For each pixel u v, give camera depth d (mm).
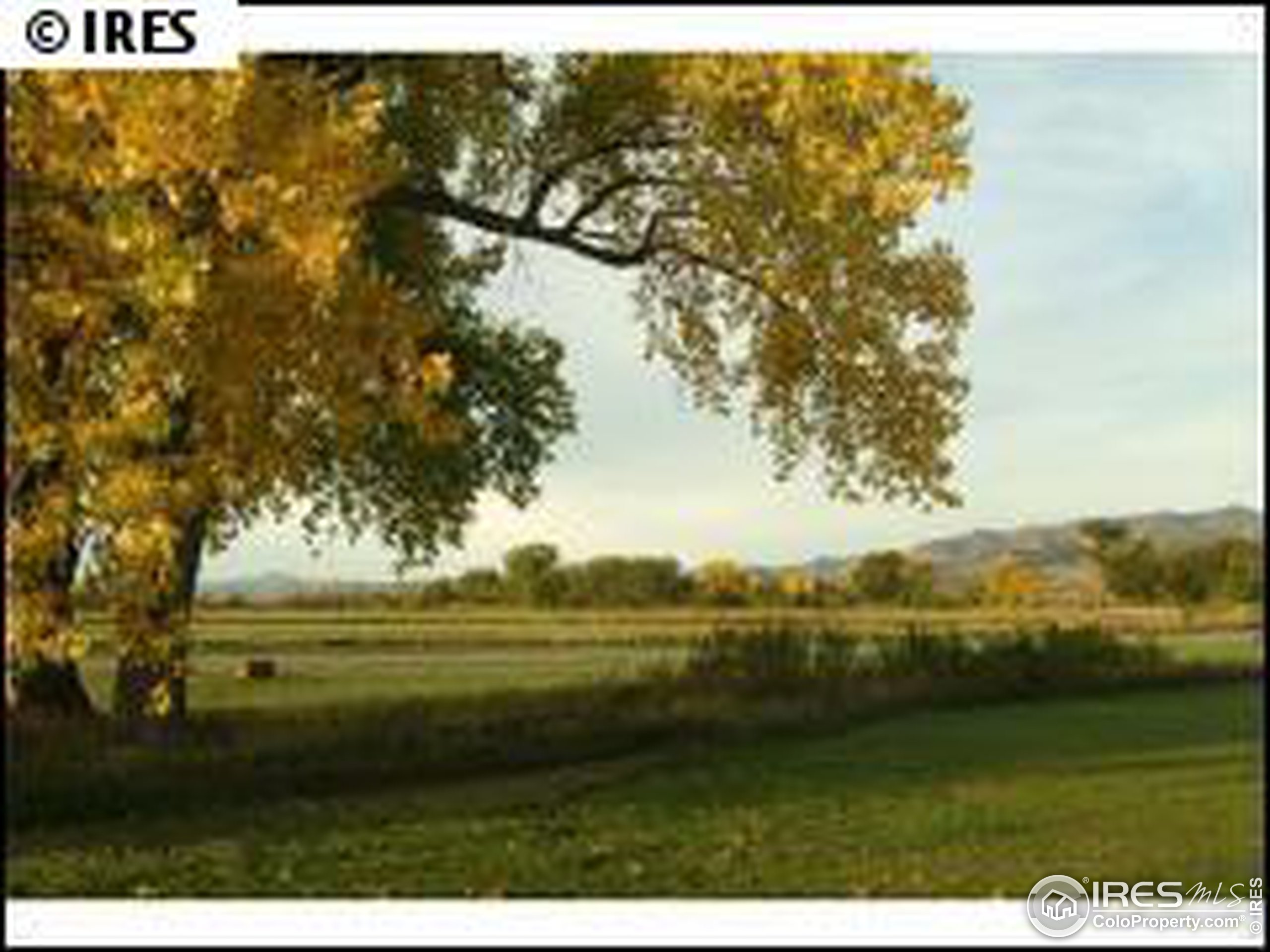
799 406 29016
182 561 14984
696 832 18531
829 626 37688
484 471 34406
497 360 34344
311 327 14430
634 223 29141
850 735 27828
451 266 31375
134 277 13469
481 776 23203
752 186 26359
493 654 56594
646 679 34000
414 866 16578
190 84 13617
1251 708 31766
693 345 29500
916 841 17797
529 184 29141
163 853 17312
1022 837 17875
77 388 13641
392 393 15094
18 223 13492
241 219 14023
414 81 27812
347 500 32688
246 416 14258
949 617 71188
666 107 27188
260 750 23156
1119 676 36531
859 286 27484
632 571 103812
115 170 13727
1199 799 20375
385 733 25344
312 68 16812
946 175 20812
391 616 97125
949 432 28453
